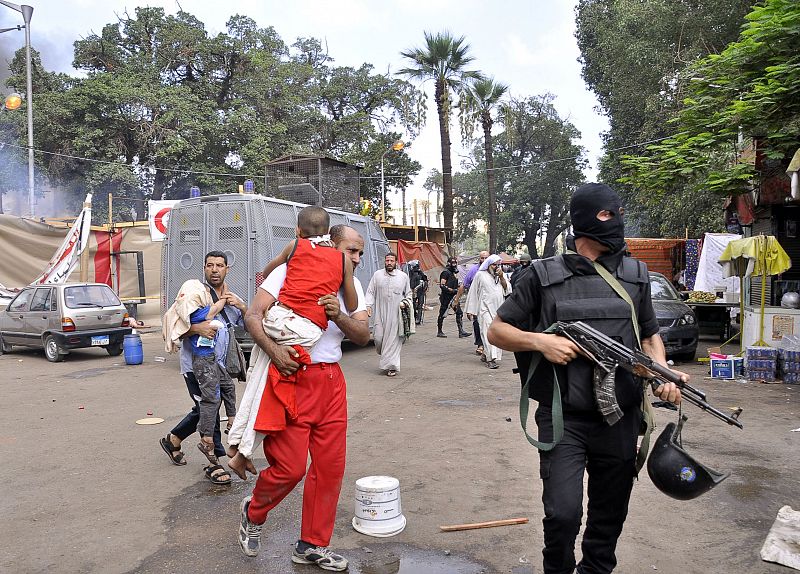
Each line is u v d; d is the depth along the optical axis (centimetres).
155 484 525
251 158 3412
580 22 3503
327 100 4238
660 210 2559
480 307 1122
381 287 1050
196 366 517
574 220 284
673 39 2289
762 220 1476
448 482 512
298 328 337
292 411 342
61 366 1217
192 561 378
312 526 366
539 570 361
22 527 436
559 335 272
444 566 367
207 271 538
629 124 2741
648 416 279
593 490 285
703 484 267
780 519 420
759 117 1019
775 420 711
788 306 1062
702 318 1561
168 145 3256
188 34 3638
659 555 379
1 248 1772
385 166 4100
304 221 369
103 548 400
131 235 1914
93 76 3241
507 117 3669
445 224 3316
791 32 925
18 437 684
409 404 817
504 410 776
